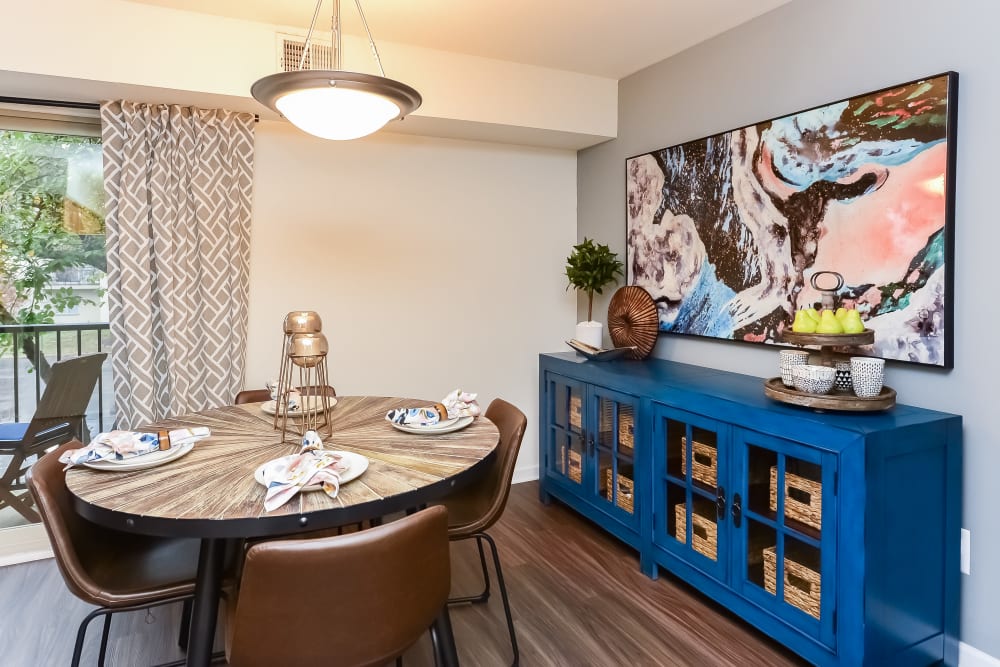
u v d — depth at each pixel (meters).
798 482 1.88
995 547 1.81
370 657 1.24
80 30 2.31
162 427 2.04
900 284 1.98
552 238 3.77
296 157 3.11
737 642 2.07
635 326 3.14
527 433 3.79
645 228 3.17
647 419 2.51
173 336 2.71
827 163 2.21
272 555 1.13
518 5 2.44
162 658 2.00
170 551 1.73
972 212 1.82
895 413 1.87
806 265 2.30
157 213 2.67
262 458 1.70
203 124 2.75
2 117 2.63
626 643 2.06
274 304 3.09
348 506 1.36
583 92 3.29
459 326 3.54
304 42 2.65
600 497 2.89
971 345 1.83
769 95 2.49
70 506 1.60
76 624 2.20
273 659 1.19
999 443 1.78
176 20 2.46
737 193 2.60
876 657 1.71
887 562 1.72
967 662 1.89
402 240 3.37
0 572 2.60
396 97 1.72
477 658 1.98
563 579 2.52
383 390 3.37
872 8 2.09
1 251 2.68
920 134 1.91
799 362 2.00
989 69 1.77
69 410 2.85
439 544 1.34
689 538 2.33
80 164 2.77
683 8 2.46
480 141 3.52
